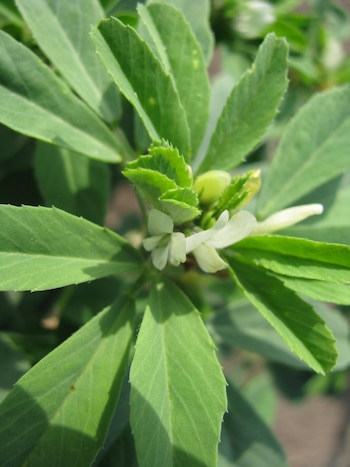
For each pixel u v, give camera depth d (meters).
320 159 0.10
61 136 0.09
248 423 0.12
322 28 0.15
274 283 0.08
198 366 0.08
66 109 0.09
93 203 0.12
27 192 0.14
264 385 0.19
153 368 0.07
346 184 0.11
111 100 0.10
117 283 0.13
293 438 0.31
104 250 0.08
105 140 0.09
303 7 0.20
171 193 0.07
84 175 0.12
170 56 0.09
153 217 0.08
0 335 0.11
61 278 0.08
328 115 0.10
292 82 0.15
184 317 0.08
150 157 0.07
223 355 0.18
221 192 0.08
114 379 0.08
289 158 0.10
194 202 0.07
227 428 0.12
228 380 0.13
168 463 0.07
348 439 0.32
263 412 0.19
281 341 0.12
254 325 0.12
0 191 0.14
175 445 0.07
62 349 0.08
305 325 0.08
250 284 0.08
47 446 0.07
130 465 0.10
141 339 0.07
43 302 0.14
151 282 0.08
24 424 0.07
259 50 0.09
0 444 0.07
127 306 0.08
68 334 0.12
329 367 0.08
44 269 0.08
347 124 0.10
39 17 0.09
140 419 0.07
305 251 0.08
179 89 0.09
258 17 0.13
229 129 0.09
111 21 0.08
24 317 0.13
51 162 0.12
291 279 0.08
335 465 0.31
